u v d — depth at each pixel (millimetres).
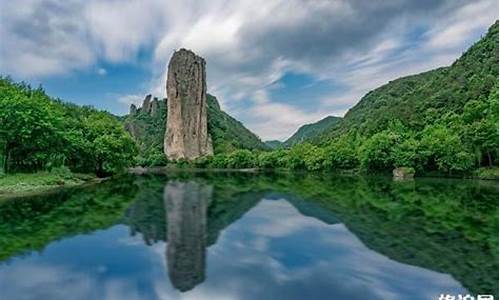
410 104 162125
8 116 56750
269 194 51562
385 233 25797
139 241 24000
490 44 181750
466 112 94500
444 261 19172
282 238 25047
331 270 18312
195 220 31344
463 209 34781
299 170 145250
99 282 16750
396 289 15719
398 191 52469
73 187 58094
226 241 24094
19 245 22844
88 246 22750
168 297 15133
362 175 100312
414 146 88625
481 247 21531
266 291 15664
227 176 106562
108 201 42531
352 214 33625
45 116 63156
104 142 82062
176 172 144625
